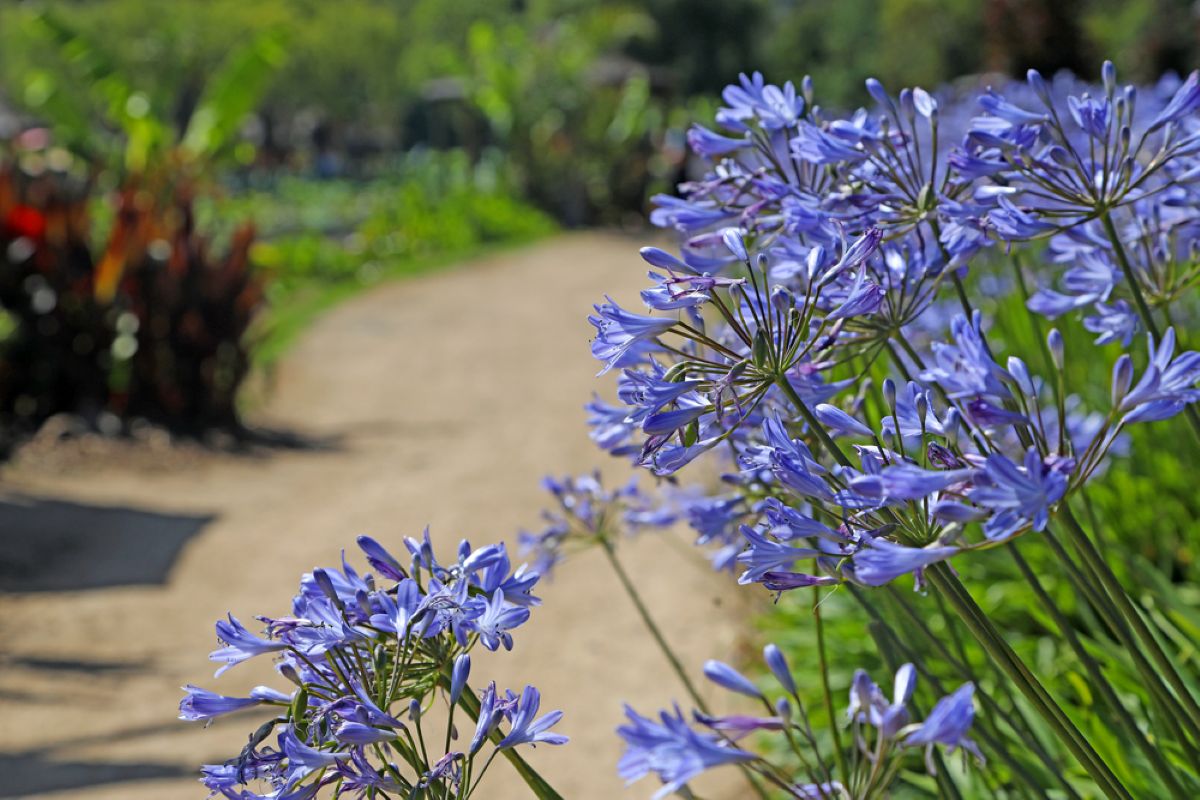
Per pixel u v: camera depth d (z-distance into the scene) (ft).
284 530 23.13
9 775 13.65
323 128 177.37
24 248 30.83
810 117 6.12
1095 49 56.85
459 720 13.00
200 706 4.51
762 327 4.66
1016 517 3.88
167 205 34.76
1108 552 11.13
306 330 47.06
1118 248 5.94
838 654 12.89
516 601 4.74
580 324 45.55
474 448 28.96
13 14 160.66
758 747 12.24
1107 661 9.96
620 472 25.02
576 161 84.74
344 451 29.86
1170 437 13.37
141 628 18.43
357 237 69.92
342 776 4.38
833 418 4.75
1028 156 5.69
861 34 184.96
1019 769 6.34
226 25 174.09
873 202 5.74
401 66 224.53
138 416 31.07
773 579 4.62
